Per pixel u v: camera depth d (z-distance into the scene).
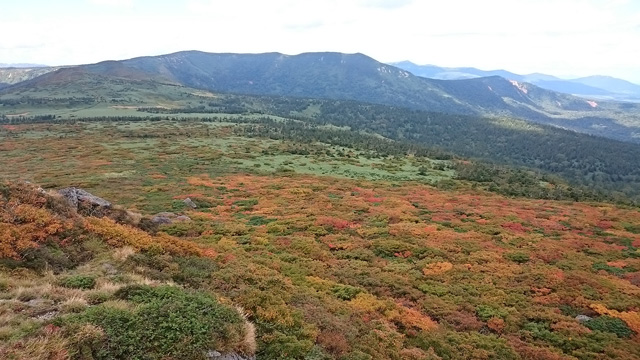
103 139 146.00
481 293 27.36
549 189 107.38
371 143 189.25
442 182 99.69
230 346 12.66
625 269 33.66
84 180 75.00
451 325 22.69
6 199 23.73
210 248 31.05
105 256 21.14
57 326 11.15
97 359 10.44
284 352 14.19
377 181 92.25
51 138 147.38
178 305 13.34
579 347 21.00
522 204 66.94
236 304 16.75
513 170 152.62
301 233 41.25
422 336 20.61
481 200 69.19
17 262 17.80
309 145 161.25
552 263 34.59
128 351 10.96
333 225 44.88
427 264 32.69
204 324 12.75
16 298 13.36
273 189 71.25
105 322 11.67
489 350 19.91
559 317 23.91
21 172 85.38
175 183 74.94
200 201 58.81
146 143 139.25
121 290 14.73
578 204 71.00
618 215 58.41
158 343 11.37
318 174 100.50
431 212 55.66
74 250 21.28
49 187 67.12
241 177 85.88
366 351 16.77
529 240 41.31
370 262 33.16
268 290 20.22
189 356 11.33
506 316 23.91
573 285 29.06
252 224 45.78
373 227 44.94
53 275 17.00
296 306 19.44
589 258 36.09
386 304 23.81
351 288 25.56
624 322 23.77
